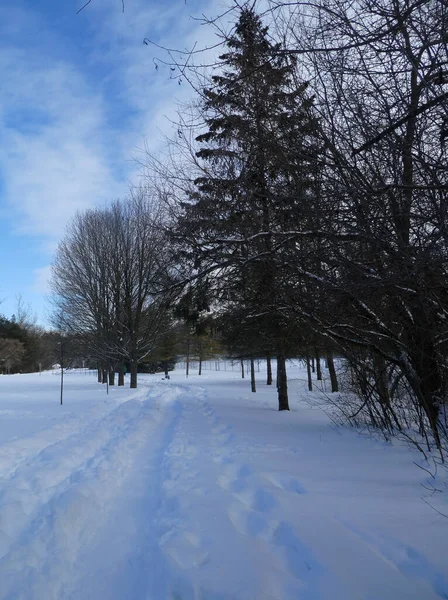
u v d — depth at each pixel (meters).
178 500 5.61
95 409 15.91
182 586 3.59
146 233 29.53
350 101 5.75
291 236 6.96
